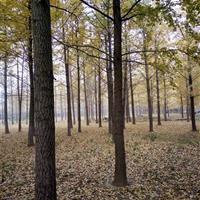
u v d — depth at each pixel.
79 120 24.09
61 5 12.60
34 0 5.41
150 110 23.17
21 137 22.62
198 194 7.79
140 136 19.78
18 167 11.90
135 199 7.71
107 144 16.80
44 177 5.30
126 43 19.39
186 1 8.24
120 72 9.02
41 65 5.36
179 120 38.91
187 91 23.52
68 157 13.62
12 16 10.86
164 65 9.40
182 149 15.02
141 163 11.95
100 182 9.38
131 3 14.32
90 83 42.88
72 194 8.29
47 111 5.36
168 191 8.20
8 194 8.47
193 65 20.30
